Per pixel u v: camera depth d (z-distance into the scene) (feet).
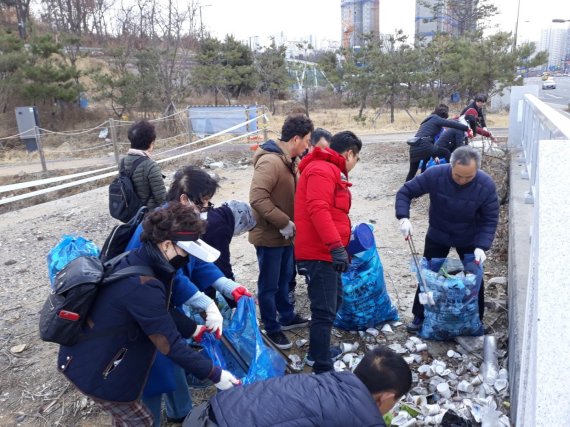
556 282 5.54
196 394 11.23
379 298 12.93
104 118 88.28
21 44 79.51
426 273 11.98
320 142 13.04
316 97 115.44
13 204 40.50
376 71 78.69
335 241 9.75
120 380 7.14
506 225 19.93
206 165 40.70
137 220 8.83
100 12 118.83
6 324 15.07
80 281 6.74
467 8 122.83
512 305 11.46
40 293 17.30
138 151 13.51
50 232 24.57
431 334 12.28
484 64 70.49
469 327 11.97
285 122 12.15
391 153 42.52
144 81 77.30
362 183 31.22
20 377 12.35
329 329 10.65
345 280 12.64
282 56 99.76
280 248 12.35
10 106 84.84
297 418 5.45
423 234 20.72
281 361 9.40
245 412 5.59
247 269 18.13
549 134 13.78
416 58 78.07
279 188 12.20
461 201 11.92
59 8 117.08
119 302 6.88
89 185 42.65
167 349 7.06
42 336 6.91
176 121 67.97
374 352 6.77
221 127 58.39
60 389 11.81
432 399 10.43
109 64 98.07
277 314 13.80
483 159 31.83
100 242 22.67
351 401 5.59
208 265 9.62
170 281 7.43
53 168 52.80
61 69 78.59
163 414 10.66
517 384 9.07
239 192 30.60
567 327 5.24
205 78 87.30
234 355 9.04
